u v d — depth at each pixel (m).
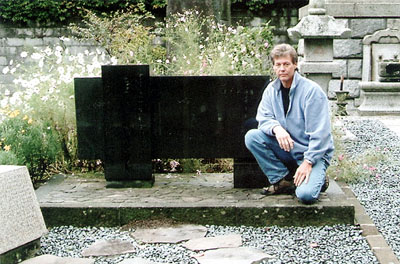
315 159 4.04
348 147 7.09
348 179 5.34
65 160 5.48
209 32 8.09
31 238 3.48
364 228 3.93
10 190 3.36
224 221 4.08
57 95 5.51
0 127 5.16
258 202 4.14
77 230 4.05
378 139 7.66
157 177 5.11
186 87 4.61
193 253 3.55
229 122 4.61
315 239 3.77
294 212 4.02
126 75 4.53
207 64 6.37
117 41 9.22
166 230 3.95
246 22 14.16
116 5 13.87
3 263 3.28
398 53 11.26
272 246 3.65
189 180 4.98
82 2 13.82
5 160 4.57
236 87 4.57
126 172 4.66
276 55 4.09
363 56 11.34
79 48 13.85
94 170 5.46
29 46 13.93
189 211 4.09
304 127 4.17
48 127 5.30
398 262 3.33
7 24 13.88
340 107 8.09
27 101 5.58
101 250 3.61
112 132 4.61
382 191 4.98
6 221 3.30
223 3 8.44
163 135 4.66
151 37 9.93
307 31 7.26
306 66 7.36
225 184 4.79
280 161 4.34
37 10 13.77
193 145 4.65
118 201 4.25
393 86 10.49
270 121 4.20
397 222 4.10
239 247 3.60
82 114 4.67
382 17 11.24
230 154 4.62
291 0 14.04
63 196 4.42
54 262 3.41
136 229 3.99
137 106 4.56
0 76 13.90
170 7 8.30
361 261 3.38
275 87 4.21
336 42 11.39
